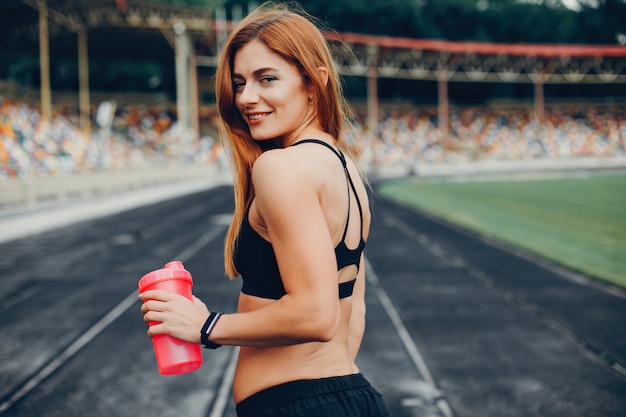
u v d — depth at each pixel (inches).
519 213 719.7
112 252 437.1
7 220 576.1
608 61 2490.2
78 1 1307.8
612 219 643.5
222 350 204.5
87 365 191.6
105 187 967.6
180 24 1467.8
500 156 2320.4
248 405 52.5
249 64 54.2
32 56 1939.0
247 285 52.6
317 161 50.6
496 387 167.9
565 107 2679.6
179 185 1293.1
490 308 259.3
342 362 53.8
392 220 645.3
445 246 450.0
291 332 46.8
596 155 2365.9
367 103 2501.2
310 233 46.9
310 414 50.1
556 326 230.4
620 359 191.5
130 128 1793.8
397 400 158.7
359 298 63.9
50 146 1131.9
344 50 68.0
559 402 157.4
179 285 52.4
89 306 273.0
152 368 187.5
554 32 2974.9
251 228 51.6
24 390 171.3
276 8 60.6
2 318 253.8
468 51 2192.4
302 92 55.0
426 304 266.8
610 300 272.2
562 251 422.9
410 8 2620.6
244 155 57.7
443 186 1316.4
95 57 1961.1
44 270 368.2
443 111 2283.5
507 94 2728.8
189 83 1918.1
